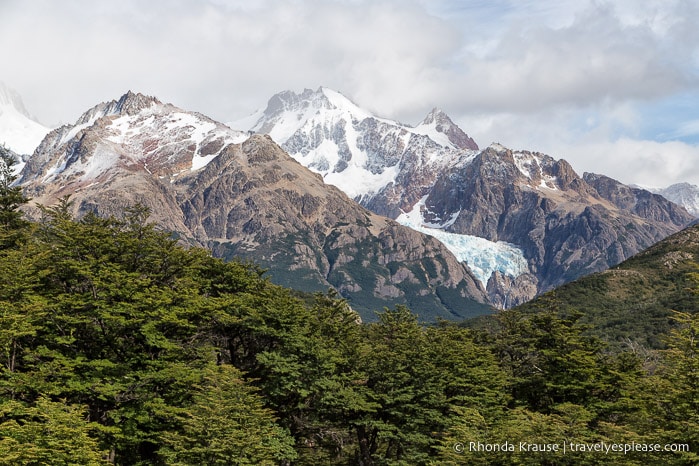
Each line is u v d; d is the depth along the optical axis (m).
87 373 53.25
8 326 48.50
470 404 70.19
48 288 58.44
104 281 57.31
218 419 48.12
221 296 70.38
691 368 50.28
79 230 60.12
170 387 57.00
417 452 66.12
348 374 70.56
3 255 62.31
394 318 91.81
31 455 39.59
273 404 64.31
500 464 51.09
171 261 65.56
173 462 49.34
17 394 51.06
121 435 50.50
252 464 48.81
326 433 69.56
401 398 66.69
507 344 85.44
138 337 58.03
